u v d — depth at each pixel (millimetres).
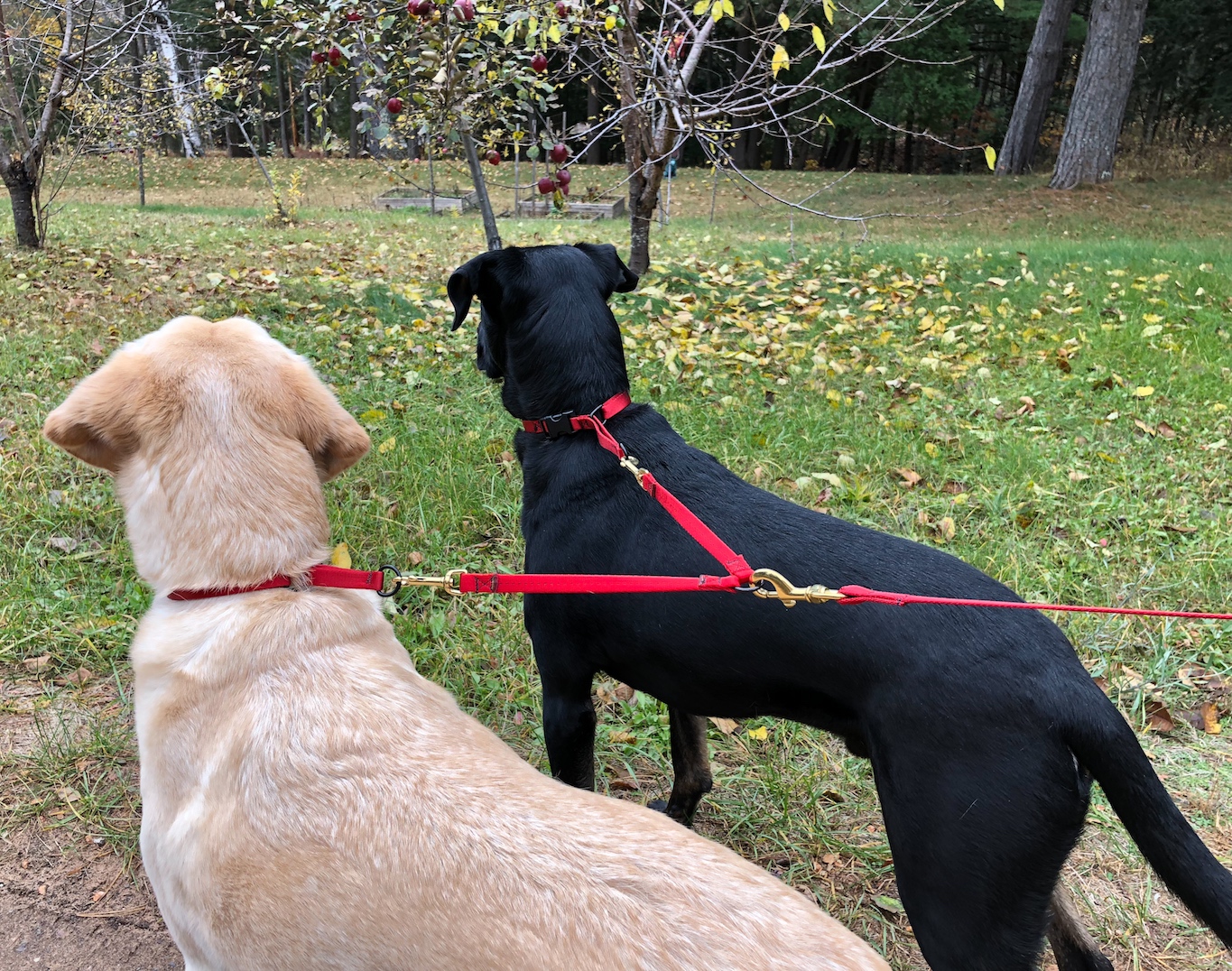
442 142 6848
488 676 3869
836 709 2211
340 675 1932
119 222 16344
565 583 2295
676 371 6977
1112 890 3109
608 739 3666
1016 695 1989
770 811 3385
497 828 1673
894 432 6188
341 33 6258
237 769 1795
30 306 8180
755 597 2277
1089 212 20297
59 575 4309
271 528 2023
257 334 2258
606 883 1589
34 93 15648
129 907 2867
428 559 4570
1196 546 4902
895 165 46031
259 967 1681
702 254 12766
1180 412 6648
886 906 3033
